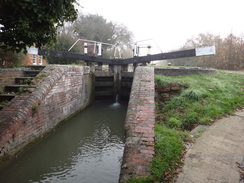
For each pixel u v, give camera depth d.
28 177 4.06
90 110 9.69
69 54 10.49
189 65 22.19
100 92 11.96
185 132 4.19
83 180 4.03
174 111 5.34
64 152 5.18
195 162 3.17
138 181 2.72
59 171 4.32
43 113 5.55
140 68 7.20
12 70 6.62
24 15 3.70
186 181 2.73
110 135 6.44
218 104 5.46
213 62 18.09
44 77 5.99
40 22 3.89
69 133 6.51
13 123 4.16
